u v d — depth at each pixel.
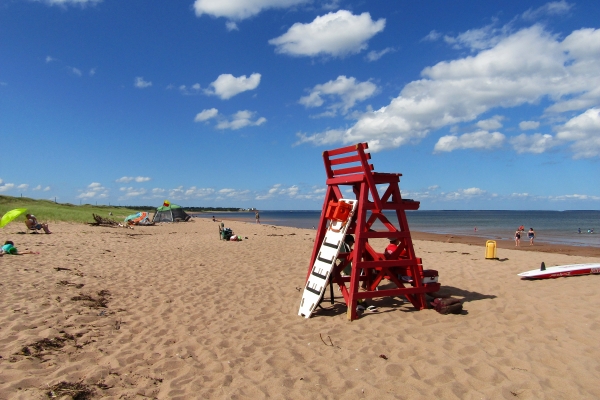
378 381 3.67
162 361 4.18
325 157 6.54
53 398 3.27
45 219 23.84
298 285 7.98
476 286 7.77
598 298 6.45
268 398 3.40
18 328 4.86
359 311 5.97
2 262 8.91
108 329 5.16
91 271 8.77
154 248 13.60
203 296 7.02
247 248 14.23
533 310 5.84
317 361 4.17
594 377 3.63
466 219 78.12
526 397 3.33
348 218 6.00
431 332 4.97
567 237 28.64
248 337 4.96
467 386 3.55
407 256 6.36
